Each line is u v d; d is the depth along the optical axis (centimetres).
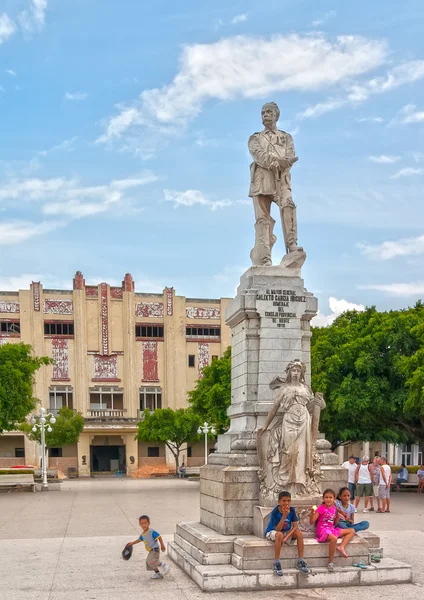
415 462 5716
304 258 1244
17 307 5925
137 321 6159
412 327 2959
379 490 2000
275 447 1036
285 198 1278
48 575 1042
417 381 2623
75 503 2502
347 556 968
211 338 6288
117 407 6066
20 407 3541
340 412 3012
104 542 1388
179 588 940
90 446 5950
